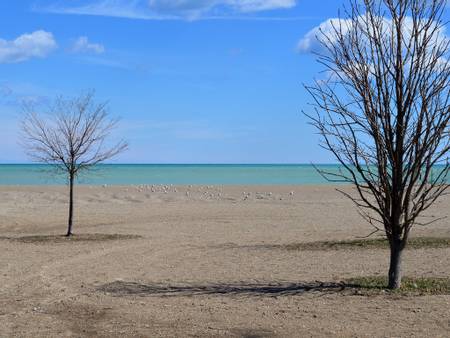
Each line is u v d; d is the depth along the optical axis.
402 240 9.89
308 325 7.84
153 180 62.72
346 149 9.91
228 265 13.18
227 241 17.31
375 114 9.63
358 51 9.70
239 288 10.52
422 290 9.77
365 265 12.81
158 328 7.87
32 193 35.31
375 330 7.51
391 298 9.23
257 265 13.09
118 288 10.72
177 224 21.97
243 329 7.73
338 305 8.91
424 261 13.03
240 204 30.67
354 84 9.70
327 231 19.59
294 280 11.20
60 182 54.12
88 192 36.88
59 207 29.16
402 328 7.55
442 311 8.28
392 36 9.53
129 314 8.66
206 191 39.78
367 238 17.06
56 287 10.91
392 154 9.66
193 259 14.12
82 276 12.01
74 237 18.00
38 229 21.17
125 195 35.50
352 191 38.66
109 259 14.21
